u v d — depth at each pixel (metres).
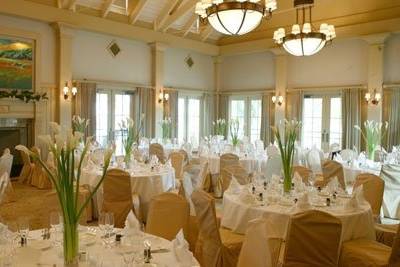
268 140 12.59
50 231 2.84
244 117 13.53
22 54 9.12
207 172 7.97
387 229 4.30
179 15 11.25
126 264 2.18
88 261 2.17
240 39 13.21
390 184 6.20
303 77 11.91
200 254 3.68
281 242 3.46
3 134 9.20
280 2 11.34
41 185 8.18
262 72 13.00
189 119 13.43
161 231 3.38
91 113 10.42
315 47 6.93
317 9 11.16
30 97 9.05
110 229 2.68
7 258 2.23
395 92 10.01
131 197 5.05
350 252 3.52
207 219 3.54
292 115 12.04
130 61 11.54
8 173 7.00
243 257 2.49
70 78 9.90
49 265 2.21
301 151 9.37
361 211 3.83
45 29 9.59
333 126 11.40
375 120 10.20
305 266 3.00
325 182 6.61
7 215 6.07
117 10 10.87
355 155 8.24
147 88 11.84
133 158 7.16
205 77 13.86
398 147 8.98
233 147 9.70
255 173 5.24
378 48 10.17
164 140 11.07
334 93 11.30
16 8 8.80
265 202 4.09
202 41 13.28
